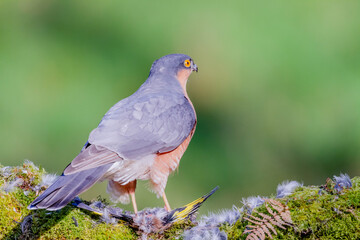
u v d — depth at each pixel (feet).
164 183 23.17
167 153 23.17
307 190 17.70
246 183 44.45
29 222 18.13
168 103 23.99
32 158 43.55
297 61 47.26
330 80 46.62
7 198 18.67
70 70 47.98
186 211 18.78
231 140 46.73
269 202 17.15
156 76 26.61
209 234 17.30
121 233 18.25
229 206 42.96
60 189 18.40
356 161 44.70
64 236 17.94
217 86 48.60
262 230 16.43
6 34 49.67
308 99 46.42
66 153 43.91
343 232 16.31
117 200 22.72
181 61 27.27
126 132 21.97
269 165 45.34
